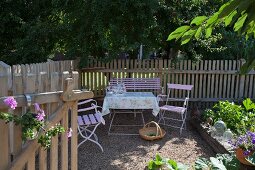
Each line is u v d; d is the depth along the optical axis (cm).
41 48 812
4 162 245
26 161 261
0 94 250
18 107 259
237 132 625
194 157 550
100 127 719
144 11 742
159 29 819
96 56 873
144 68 886
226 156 454
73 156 338
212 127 648
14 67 423
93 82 894
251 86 904
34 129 260
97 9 725
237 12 100
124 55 1094
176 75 893
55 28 794
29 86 274
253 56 115
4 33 953
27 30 848
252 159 409
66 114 311
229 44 959
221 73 890
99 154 556
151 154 561
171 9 799
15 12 920
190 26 131
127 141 627
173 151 577
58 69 618
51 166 310
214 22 127
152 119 787
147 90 885
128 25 771
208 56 956
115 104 658
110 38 761
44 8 925
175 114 842
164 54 991
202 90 905
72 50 781
